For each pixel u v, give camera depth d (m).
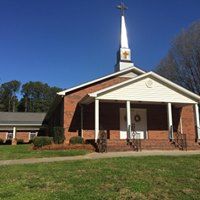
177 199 7.83
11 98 97.19
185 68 45.69
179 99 21.62
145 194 8.09
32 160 14.42
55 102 25.59
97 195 7.89
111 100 20.64
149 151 17.95
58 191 8.28
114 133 22.92
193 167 11.50
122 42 27.38
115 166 11.55
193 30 44.34
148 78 21.22
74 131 22.42
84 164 12.18
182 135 20.55
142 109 24.05
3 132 37.06
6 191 8.34
